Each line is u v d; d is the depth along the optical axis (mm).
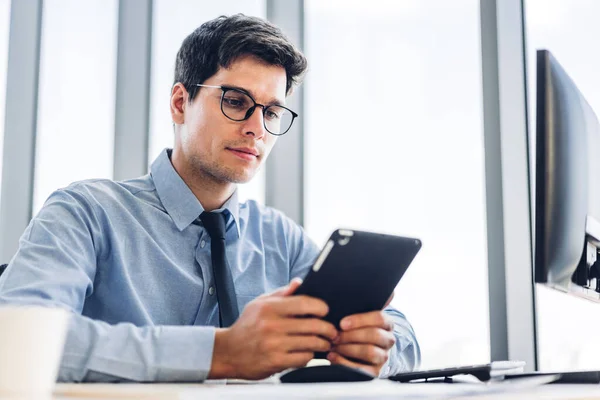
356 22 2939
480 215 2777
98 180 1748
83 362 1046
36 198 2949
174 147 1821
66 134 2977
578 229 1207
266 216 1945
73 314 1092
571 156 1196
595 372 1215
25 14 3002
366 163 2879
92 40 3006
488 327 2717
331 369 1045
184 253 1698
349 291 1172
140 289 1633
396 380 1188
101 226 1635
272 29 1785
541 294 2680
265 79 1729
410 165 2842
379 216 2852
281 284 1879
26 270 1360
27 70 2973
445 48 2865
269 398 735
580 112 1281
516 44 2783
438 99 2850
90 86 2988
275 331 1108
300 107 2900
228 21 1766
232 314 1585
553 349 2654
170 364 1073
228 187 1776
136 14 2969
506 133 2756
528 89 2787
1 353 675
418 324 2754
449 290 2756
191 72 1770
